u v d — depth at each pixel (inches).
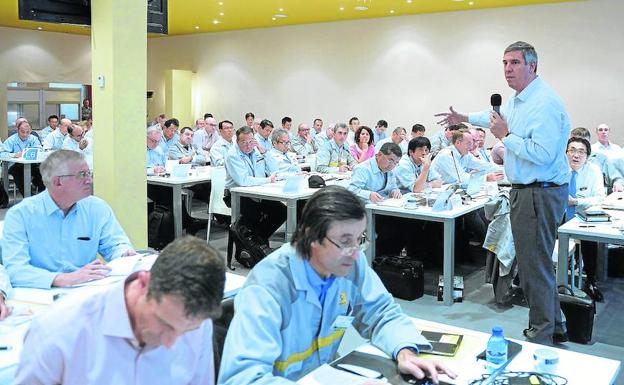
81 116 587.5
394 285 187.3
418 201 195.5
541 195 131.8
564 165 133.0
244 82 570.6
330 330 73.4
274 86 548.4
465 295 191.2
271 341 64.8
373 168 210.8
